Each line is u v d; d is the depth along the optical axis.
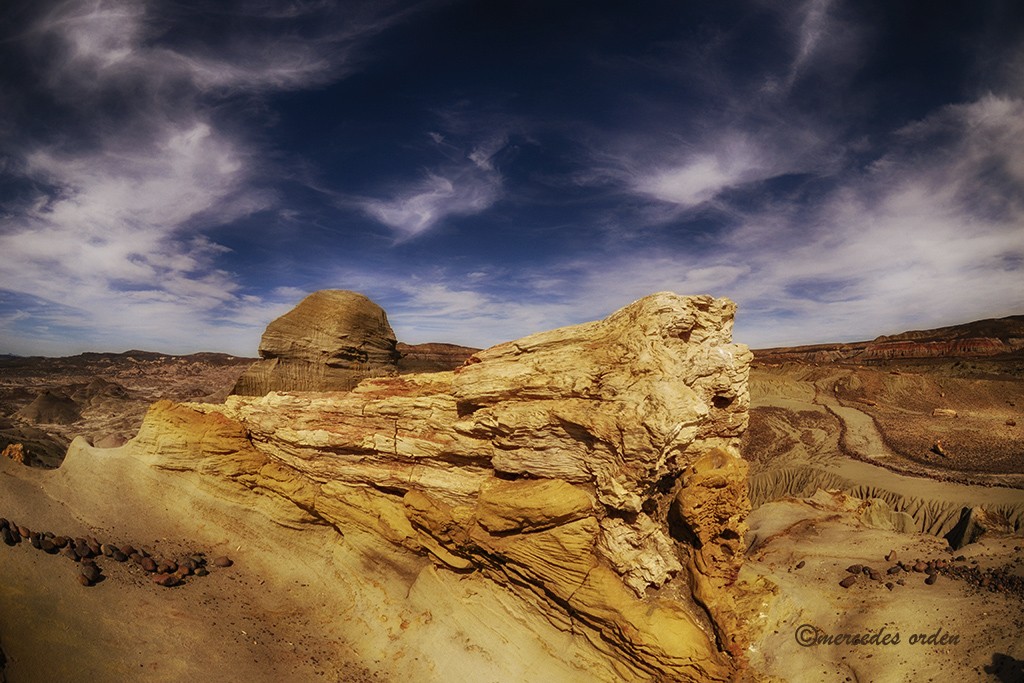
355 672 17.06
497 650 16.14
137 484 24.55
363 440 20.58
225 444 23.67
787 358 199.62
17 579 16.83
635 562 14.75
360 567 20.56
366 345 29.05
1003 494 55.19
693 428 14.38
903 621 19.58
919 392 135.75
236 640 17.73
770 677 16.52
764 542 30.36
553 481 16.00
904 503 57.47
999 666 16.17
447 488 18.66
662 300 15.39
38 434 69.25
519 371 17.50
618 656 14.16
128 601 18.12
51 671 14.17
